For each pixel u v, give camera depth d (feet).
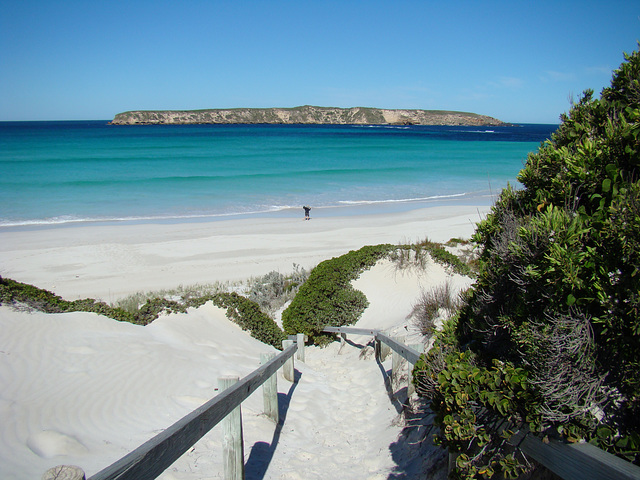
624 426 7.95
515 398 8.88
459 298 25.75
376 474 14.29
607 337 8.04
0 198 92.68
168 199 95.40
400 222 77.15
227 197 98.68
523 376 8.83
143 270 53.16
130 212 83.76
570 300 8.04
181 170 135.85
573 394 7.82
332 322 32.86
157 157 171.22
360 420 19.47
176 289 46.55
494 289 11.64
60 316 23.27
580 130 10.76
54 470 6.73
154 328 26.21
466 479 9.25
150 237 66.95
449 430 9.75
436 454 13.48
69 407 15.53
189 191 103.86
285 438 17.12
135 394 17.54
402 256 39.63
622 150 8.87
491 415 9.63
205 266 54.70
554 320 8.30
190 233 69.41
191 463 13.56
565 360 8.04
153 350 21.95
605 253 8.02
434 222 76.84
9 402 15.06
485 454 9.59
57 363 18.79
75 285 47.96
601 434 7.59
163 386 18.72
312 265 54.08
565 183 9.81
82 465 12.11
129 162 154.51
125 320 26.50
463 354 11.37
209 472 13.23
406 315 32.19
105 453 13.06
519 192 11.94
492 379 9.54
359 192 107.24
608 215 8.48
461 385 10.04
